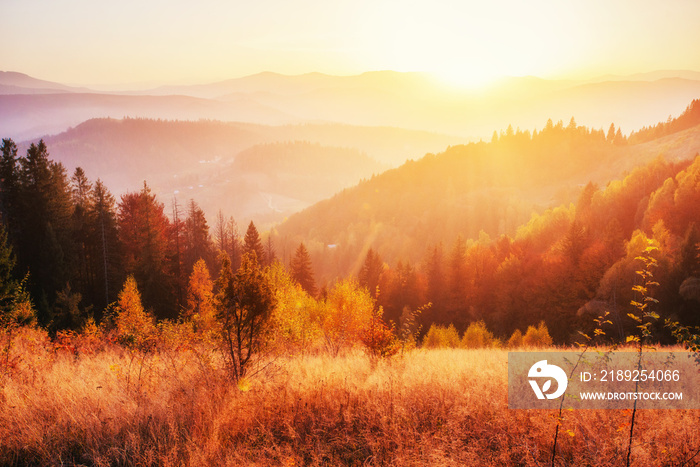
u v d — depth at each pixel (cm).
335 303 1614
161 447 470
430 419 553
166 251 3900
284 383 650
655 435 495
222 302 695
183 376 689
